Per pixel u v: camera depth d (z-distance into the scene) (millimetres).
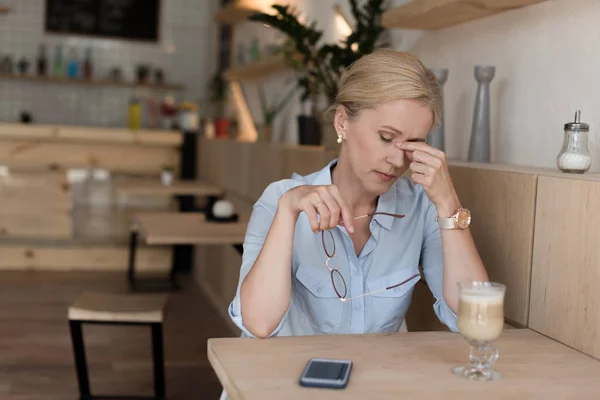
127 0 7289
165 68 7426
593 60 1840
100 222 5703
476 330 1145
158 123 6602
